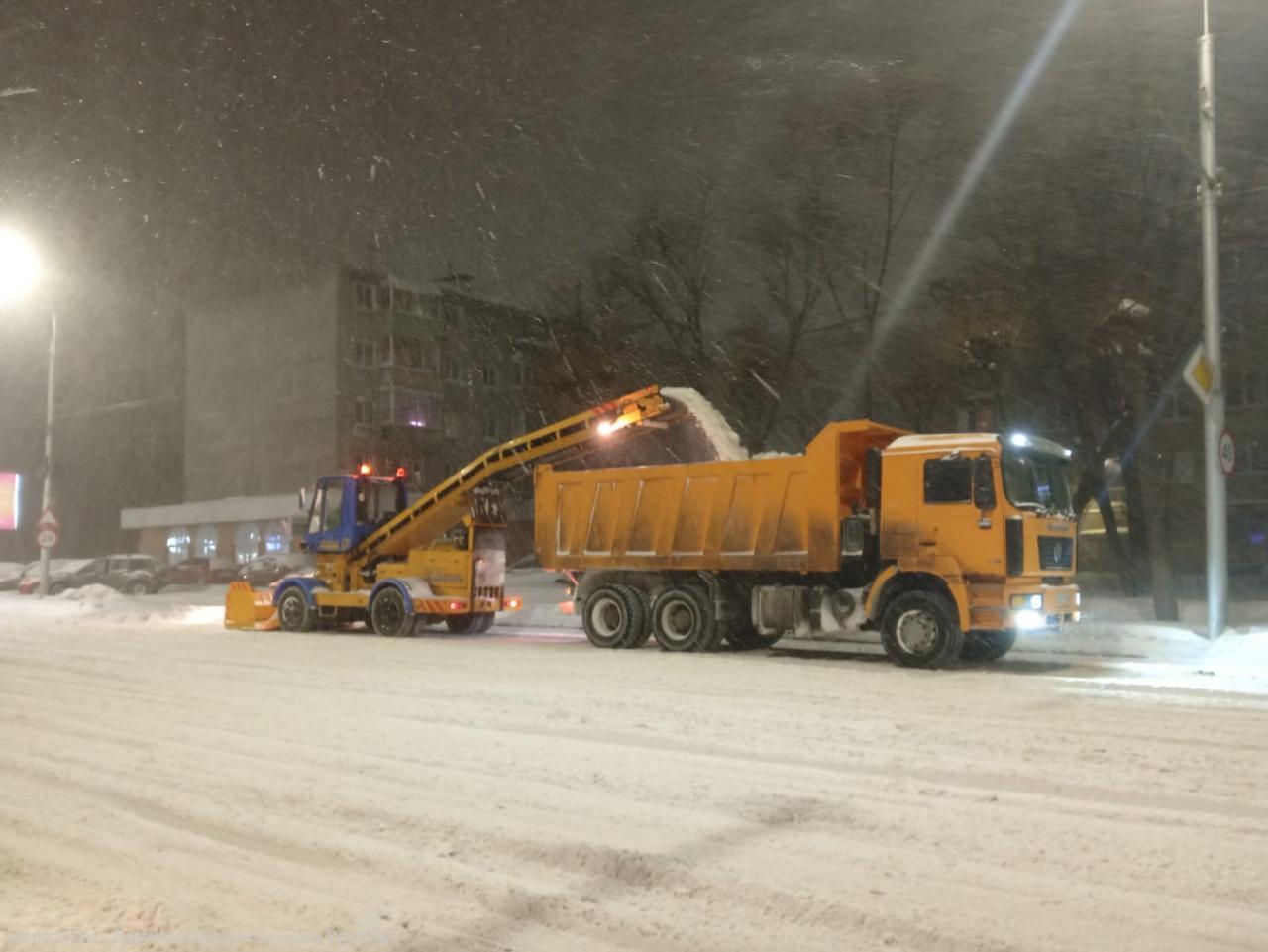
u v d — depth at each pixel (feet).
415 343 186.19
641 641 57.11
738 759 27.14
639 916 16.31
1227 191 63.00
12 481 150.10
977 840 19.97
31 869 18.78
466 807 22.41
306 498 73.41
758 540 52.13
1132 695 37.88
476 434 170.09
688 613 54.75
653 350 96.37
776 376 93.15
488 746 28.89
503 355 145.69
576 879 18.06
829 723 32.14
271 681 43.29
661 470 55.62
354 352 186.09
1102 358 70.23
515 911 16.60
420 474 182.70
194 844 20.15
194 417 201.57
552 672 45.73
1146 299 66.54
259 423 192.65
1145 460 77.61
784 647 58.08
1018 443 46.44
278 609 72.33
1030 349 73.36
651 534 55.72
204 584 178.09
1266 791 23.65
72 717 34.45
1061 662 49.65
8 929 15.89
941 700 36.78
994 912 16.29
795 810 22.06
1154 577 67.26
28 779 25.50
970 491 45.60
